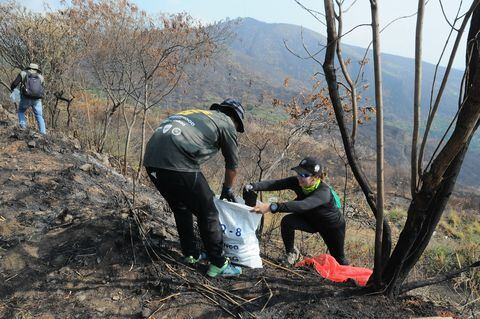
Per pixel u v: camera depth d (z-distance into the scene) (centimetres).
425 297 324
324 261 363
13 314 271
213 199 304
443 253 777
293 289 305
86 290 294
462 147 238
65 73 957
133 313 278
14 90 692
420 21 218
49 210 415
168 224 412
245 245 327
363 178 295
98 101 1052
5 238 351
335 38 258
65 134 816
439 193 264
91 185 511
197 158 281
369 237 823
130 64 794
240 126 314
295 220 384
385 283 295
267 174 604
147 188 615
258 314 279
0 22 885
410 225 267
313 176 359
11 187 453
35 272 305
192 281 304
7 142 586
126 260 320
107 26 794
